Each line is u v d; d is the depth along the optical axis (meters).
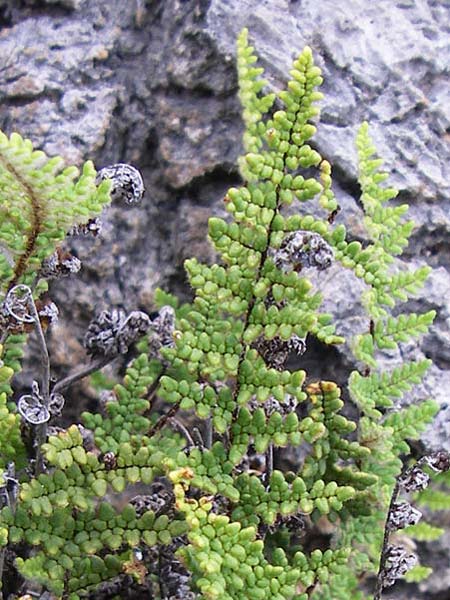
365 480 0.18
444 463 0.17
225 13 0.21
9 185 0.14
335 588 0.20
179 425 0.20
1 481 0.15
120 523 0.17
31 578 0.17
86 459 0.16
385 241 0.18
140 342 0.21
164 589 0.19
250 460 0.20
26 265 0.16
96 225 0.16
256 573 0.16
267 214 0.16
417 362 0.20
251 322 0.16
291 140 0.16
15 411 0.19
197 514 0.15
